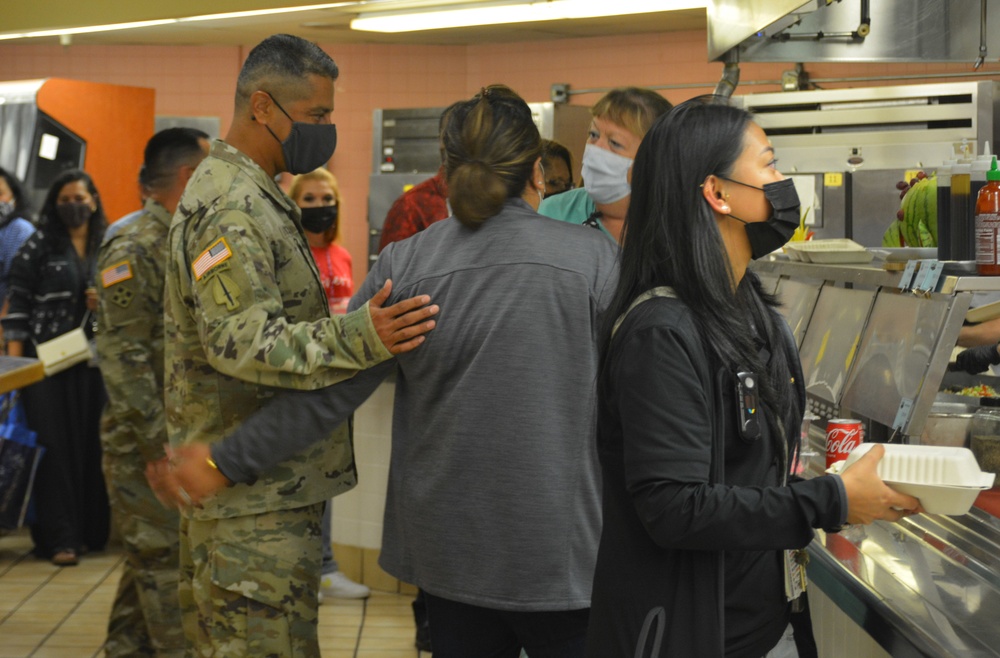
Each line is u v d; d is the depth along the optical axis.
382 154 8.38
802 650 1.80
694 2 5.18
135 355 3.41
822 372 2.94
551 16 5.71
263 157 2.50
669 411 1.45
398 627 4.47
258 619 2.40
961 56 3.62
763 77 7.73
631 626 1.55
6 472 5.02
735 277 1.61
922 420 2.28
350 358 2.16
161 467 2.46
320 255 5.00
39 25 5.50
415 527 2.19
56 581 5.04
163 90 9.38
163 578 3.43
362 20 6.44
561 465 2.10
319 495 2.45
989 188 2.30
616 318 1.58
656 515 1.44
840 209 5.18
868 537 2.12
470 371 2.12
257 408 2.45
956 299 2.29
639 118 2.89
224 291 2.27
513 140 2.16
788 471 1.68
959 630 1.63
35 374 4.02
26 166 7.21
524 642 2.20
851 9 3.62
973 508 2.12
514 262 2.12
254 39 8.70
